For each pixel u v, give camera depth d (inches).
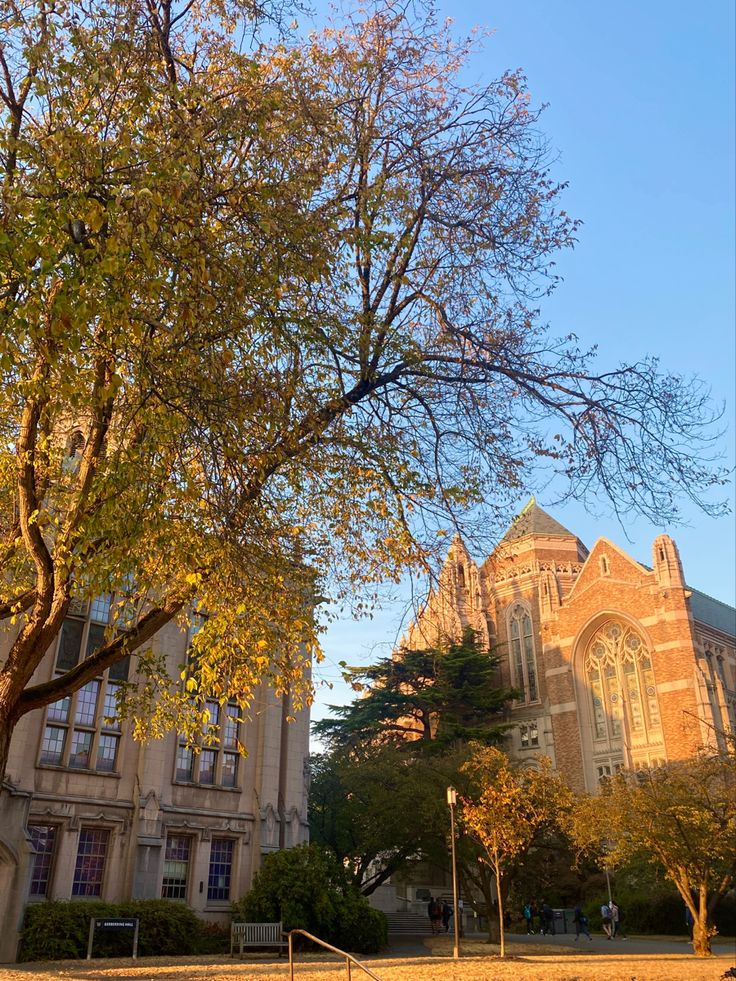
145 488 380.5
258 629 452.4
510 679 2652.6
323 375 456.4
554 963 919.0
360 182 485.7
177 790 1077.8
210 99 431.5
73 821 959.0
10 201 349.4
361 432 463.2
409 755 1780.3
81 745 1002.7
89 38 394.3
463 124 502.6
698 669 2145.7
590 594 2447.1
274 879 1070.4
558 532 2822.3
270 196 416.2
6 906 839.1
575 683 2409.0
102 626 1051.3
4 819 868.6
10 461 452.4
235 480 424.2
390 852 1541.6
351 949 1080.2
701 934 1125.1
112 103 396.5
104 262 331.9
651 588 2301.9
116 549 364.5
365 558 507.2
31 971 718.5
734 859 1152.2
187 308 376.8
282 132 447.5
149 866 1000.2
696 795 1218.6
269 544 446.6
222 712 1170.0
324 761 1713.8
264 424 427.8
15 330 334.0
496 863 1047.0
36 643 397.1
